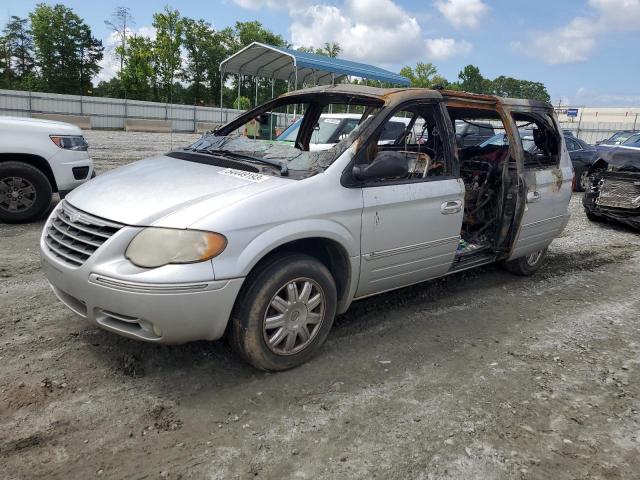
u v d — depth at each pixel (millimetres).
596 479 2529
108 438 2609
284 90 37750
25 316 3947
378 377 3363
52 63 63531
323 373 3365
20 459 2422
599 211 9000
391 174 3445
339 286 3652
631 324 4586
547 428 2920
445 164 4184
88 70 66188
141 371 3240
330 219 3318
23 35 66438
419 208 3871
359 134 3605
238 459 2518
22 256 5449
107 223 2941
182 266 2764
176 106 40594
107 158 15445
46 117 33344
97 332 3715
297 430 2762
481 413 3025
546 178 5141
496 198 5066
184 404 2932
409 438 2750
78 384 3061
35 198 6770
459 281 5480
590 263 6621
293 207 3139
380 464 2537
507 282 5562
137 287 2723
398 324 4246
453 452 2658
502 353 3842
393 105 3803
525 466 2588
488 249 4980
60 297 3258
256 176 3340
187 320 2828
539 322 4508
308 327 3418
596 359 3836
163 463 2459
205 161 3736
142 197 3115
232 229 2887
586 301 5141
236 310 3064
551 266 6344
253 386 3156
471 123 6203
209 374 3248
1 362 3254
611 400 3266
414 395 3176
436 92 4188
